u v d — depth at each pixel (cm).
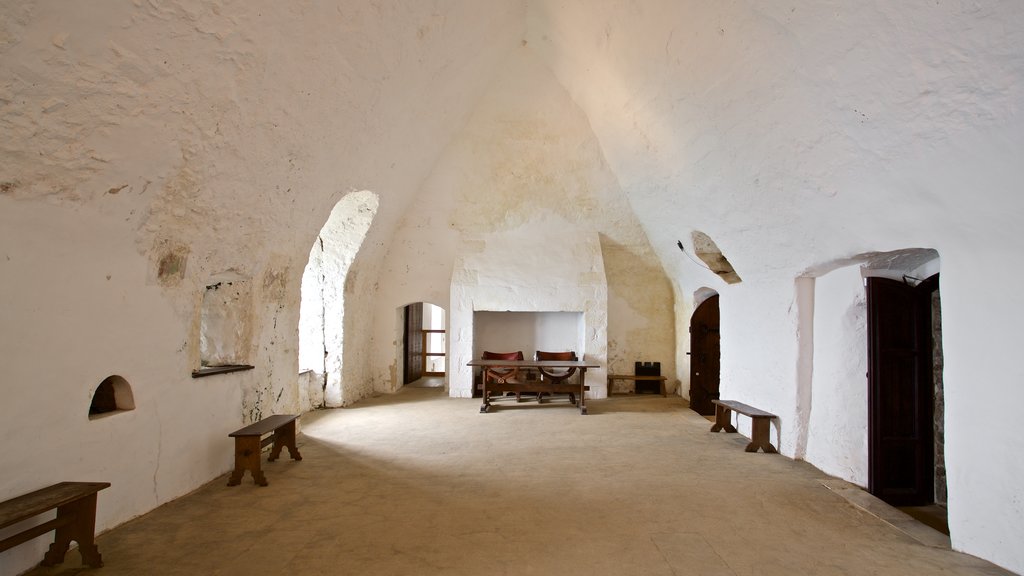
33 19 231
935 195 321
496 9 641
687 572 306
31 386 297
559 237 952
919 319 459
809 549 337
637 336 1007
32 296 295
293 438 537
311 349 828
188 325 437
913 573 303
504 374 871
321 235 799
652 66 520
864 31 290
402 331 1039
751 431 616
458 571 307
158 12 279
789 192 452
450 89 714
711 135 502
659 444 609
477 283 930
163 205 370
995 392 307
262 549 333
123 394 377
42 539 308
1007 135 258
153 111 315
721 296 743
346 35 452
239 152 413
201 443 455
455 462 532
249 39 350
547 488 454
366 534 357
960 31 247
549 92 796
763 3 341
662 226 822
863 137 340
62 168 288
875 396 457
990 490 311
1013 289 296
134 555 322
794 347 547
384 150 680
